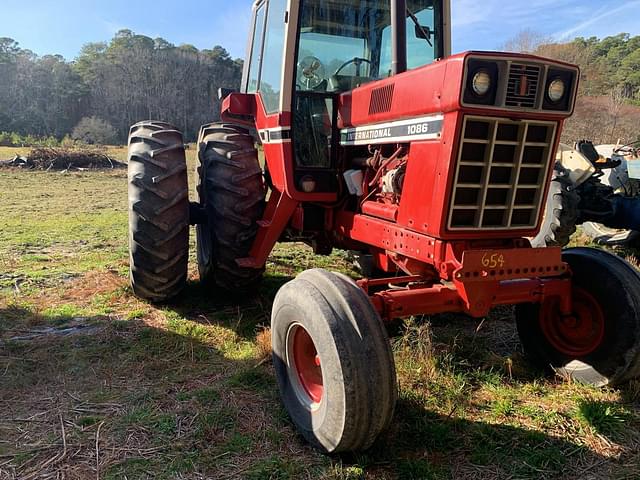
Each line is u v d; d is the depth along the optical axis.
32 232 7.78
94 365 3.38
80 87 76.44
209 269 4.55
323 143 3.76
